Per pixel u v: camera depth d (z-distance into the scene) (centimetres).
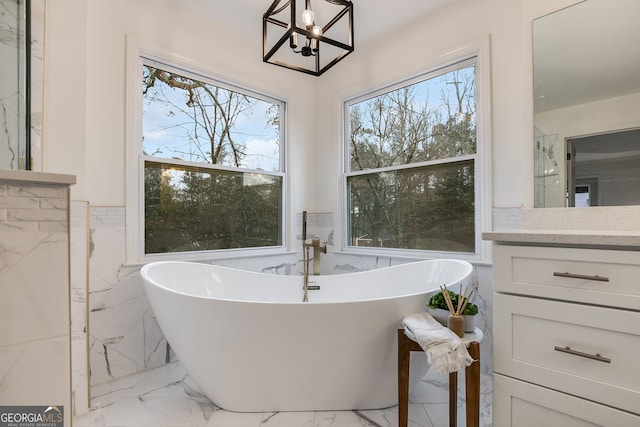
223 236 263
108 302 197
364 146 296
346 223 306
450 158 236
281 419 157
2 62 151
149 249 222
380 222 281
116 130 204
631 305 96
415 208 257
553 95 170
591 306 103
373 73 279
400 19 249
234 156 274
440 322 147
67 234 65
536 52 175
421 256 248
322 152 321
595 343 102
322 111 321
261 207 291
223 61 259
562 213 165
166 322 163
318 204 323
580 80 163
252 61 279
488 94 209
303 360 152
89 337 186
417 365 166
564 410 107
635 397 95
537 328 114
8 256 59
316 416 159
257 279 233
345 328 149
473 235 224
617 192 152
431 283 214
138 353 208
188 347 159
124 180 206
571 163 164
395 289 228
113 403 172
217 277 222
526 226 175
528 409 115
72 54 171
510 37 202
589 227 157
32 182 62
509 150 200
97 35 198
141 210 216
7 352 59
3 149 150
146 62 223
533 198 175
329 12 238
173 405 170
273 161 302
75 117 171
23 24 155
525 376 116
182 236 239
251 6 235
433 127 248
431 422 154
